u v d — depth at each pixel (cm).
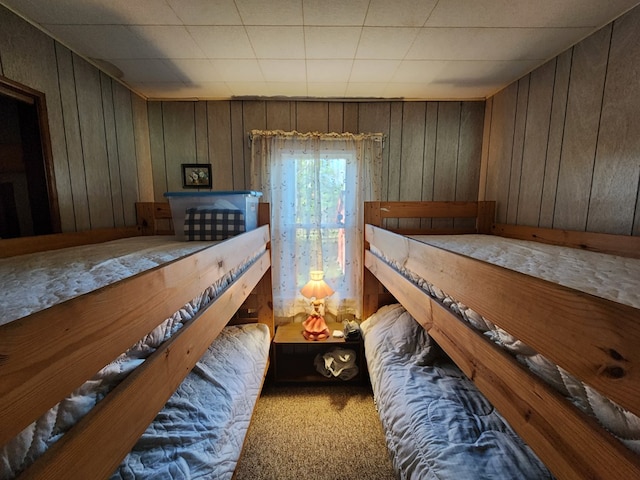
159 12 136
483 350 79
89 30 148
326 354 230
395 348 175
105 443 48
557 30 150
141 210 224
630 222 135
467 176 252
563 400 54
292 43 163
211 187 248
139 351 65
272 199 246
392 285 163
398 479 113
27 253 131
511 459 95
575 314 49
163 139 244
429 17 141
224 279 122
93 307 46
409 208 238
